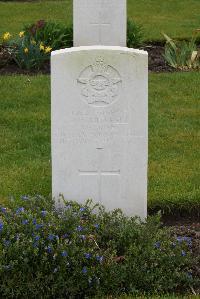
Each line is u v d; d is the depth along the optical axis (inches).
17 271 227.6
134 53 250.5
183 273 237.3
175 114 406.9
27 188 308.2
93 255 232.7
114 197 264.2
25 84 438.6
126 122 256.8
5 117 393.1
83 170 261.3
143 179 262.4
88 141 258.5
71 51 250.4
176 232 271.6
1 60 486.3
